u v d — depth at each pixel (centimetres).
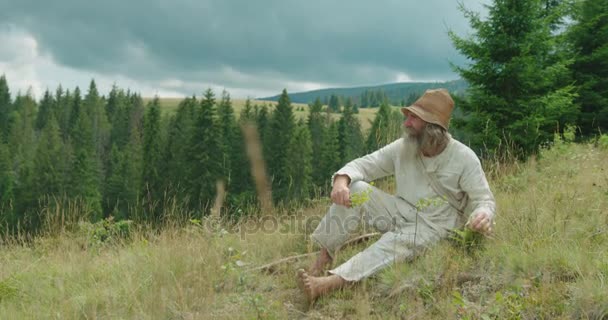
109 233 536
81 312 351
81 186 5603
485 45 1171
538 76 1154
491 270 327
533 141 1084
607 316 259
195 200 3478
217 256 408
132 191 5528
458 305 280
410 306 301
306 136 5209
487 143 1095
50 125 9531
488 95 1150
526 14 1140
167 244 466
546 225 381
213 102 4528
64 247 527
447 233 361
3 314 356
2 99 12431
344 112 7525
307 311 328
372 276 343
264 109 5766
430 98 357
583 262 306
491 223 341
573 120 1454
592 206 427
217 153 4200
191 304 345
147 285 382
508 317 270
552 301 277
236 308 333
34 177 5741
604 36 1572
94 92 12725
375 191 376
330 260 376
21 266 491
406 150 366
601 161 725
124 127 11331
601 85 1602
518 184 584
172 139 4859
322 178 6019
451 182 359
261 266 415
